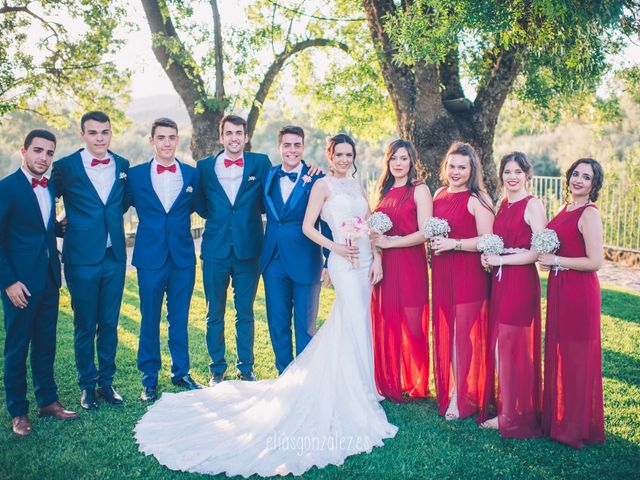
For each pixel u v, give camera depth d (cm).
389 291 399
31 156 348
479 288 370
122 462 317
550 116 1331
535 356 354
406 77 948
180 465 312
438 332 383
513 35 746
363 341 379
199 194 434
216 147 1166
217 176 425
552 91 1130
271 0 1188
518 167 348
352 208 391
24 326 352
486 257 355
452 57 990
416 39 712
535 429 350
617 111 1330
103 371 403
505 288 350
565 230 331
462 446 334
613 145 2359
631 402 398
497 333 353
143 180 404
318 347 371
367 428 349
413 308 396
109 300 395
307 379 361
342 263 381
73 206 381
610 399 404
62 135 4372
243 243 425
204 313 675
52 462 317
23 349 354
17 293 340
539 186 1344
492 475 301
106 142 385
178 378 434
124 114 1623
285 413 346
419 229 389
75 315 390
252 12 1255
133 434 352
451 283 375
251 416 358
